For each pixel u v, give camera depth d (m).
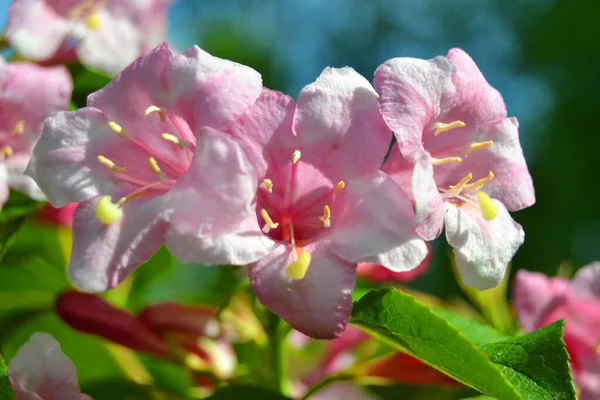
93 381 0.24
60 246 0.26
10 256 0.26
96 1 0.25
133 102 0.20
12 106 0.23
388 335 0.20
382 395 0.24
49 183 0.20
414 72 0.20
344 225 0.19
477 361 0.19
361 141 0.19
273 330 0.22
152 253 0.19
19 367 0.20
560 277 0.25
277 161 0.20
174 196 0.19
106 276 0.19
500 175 0.21
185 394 0.25
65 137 0.20
